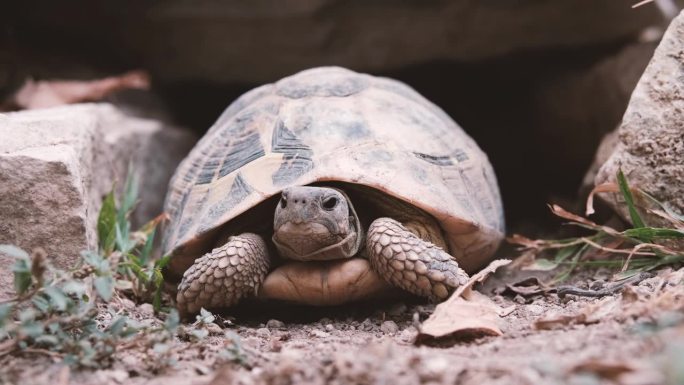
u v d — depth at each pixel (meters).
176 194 0.48
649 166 0.45
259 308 0.45
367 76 0.49
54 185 0.41
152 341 0.36
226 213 0.43
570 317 0.37
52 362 0.35
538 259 0.49
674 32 0.45
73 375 0.34
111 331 0.36
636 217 0.45
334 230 0.41
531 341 0.35
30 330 0.35
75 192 0.42
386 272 0.41
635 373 0.29
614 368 0.30
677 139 0.44
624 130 0.45
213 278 0.42
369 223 0.44
